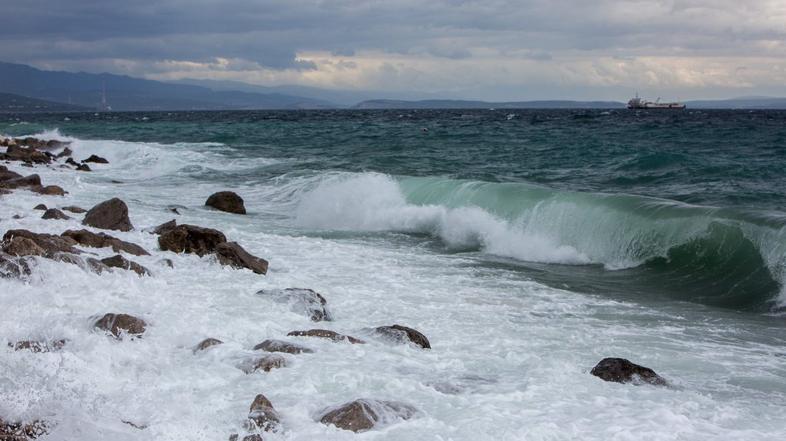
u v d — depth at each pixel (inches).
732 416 249.9
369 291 433.4
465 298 428.8
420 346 321.4
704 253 513.7
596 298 442.9
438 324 368.2
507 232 619.2
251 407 230.4
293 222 725.3
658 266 529.7
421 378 275.7
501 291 450.6
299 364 278.4
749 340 359.9
